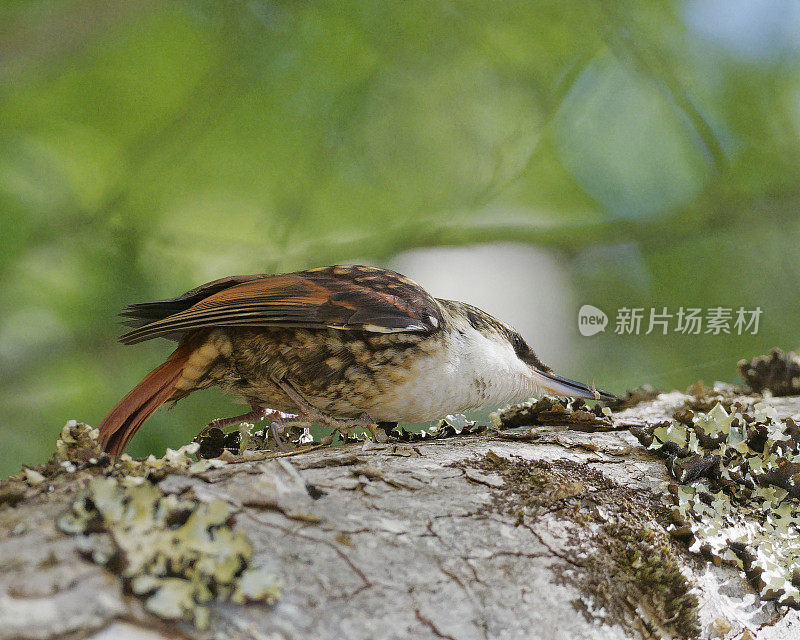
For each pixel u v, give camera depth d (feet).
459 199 44.16
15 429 32.55
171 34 39.24
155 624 9.13
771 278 45.47
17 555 9.53
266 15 40.63
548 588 12.05
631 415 20.65
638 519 13.94
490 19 42.04
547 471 14.34
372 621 10.48
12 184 36.19
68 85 38.40
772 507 15.34
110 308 33.73
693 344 44.29
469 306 22.95
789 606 13.66
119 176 38.86
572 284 45.85
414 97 43.19
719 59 45.16
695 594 13.14
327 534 11.49
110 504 10.01
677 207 46.14
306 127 41.96
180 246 39.88
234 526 10.65
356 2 40.65
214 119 40.52
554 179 46.52
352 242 43.24
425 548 11.85
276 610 9.99
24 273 34.83
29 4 32.17
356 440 20.04
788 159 44.93
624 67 44.50
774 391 23.79
